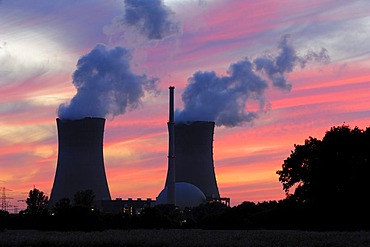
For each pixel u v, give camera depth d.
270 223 83.75
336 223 72.50
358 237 49.31
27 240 49.81
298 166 77.38
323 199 73.69
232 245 43.06
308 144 78.00
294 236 51.34
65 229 85.62
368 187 71.81
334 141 75.56
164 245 44.34
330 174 74.12
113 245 46.16
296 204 77.88
